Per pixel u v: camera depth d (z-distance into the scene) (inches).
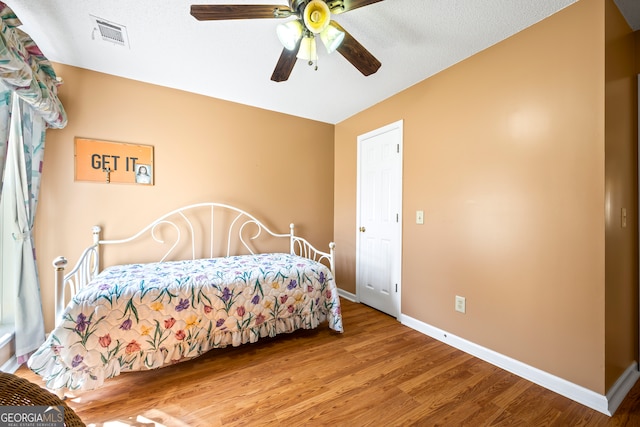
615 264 60.0
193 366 71.4
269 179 122.0
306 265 91.7
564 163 61.2
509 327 70.6
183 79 94.0
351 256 130.8
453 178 84.2
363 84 97.3
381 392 61.6
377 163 114.7
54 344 55.5
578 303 59.2
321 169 137.6
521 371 67.9
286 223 127.0
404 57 80.5
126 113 92.6
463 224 81.4
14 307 70.3
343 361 74.4
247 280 77.8
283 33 55.9
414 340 87.4
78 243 85.9
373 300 117.2
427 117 92.7
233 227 112.7
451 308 84.5
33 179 75.4
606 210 56.4
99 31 68.9
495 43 73.9
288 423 52.4
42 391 23.7
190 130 103.7
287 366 71.7
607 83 56.7
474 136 78.8
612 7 58.8
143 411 55.1
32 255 73.9
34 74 61.1
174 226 100.7
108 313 60.9
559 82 62.1
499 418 54.2
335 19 64.4
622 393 59.5
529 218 67.0
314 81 95.1
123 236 92.3
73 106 85.0
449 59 81.7
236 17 52.9
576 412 55.9
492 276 74.3
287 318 84.7
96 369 59.3
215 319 72.2
